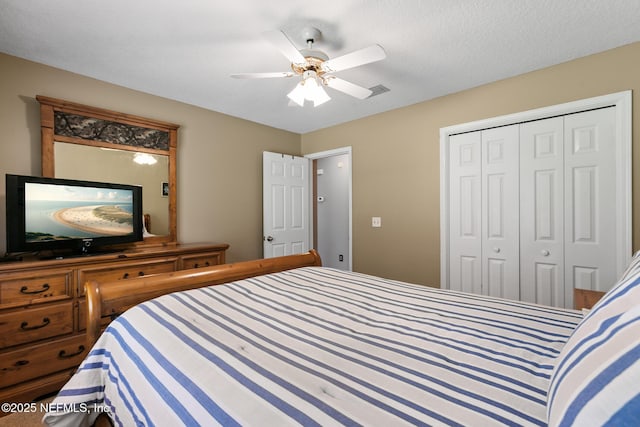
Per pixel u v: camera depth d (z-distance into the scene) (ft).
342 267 16.84
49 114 7.43
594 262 7.43
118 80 8.45
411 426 1.97
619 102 6.92
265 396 2.35
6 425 5.48
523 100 8.20
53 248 6.97
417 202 10.35
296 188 13.47
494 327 3.64
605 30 6.24
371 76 8.32
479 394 2.33
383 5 5.46
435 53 7.14
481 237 9.21
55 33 6.26
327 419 2.06
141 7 5.48
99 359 3.88
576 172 7.67
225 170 11.34
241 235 11.85
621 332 1.49
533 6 5.49
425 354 3.02
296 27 6.09
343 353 3.07
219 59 7.36
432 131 9.96
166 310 4.17
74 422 3.67
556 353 2.93
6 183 6.33
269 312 4.30
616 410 1.22
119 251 8.05
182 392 2.57
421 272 10.27
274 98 9.82
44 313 6.27
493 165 8.97
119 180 8.62
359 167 11.99
